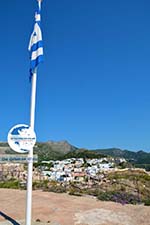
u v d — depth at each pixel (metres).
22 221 14.57
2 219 15.10
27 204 12.62
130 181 36.25
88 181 33.75
